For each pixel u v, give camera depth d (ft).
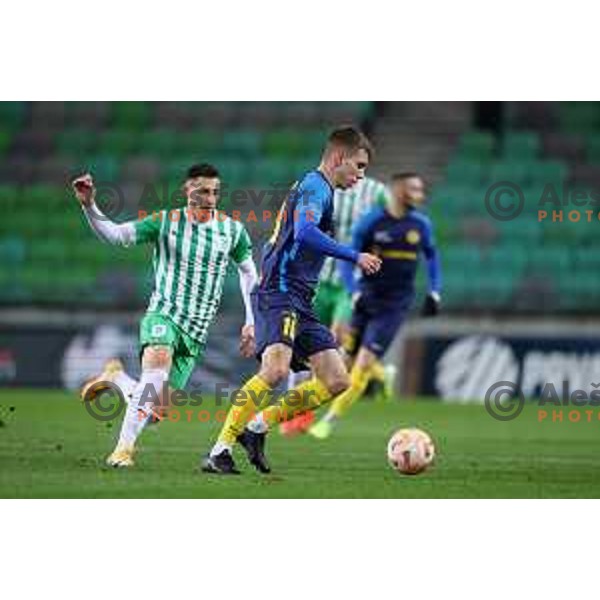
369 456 135.64
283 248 111.55
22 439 142.61
